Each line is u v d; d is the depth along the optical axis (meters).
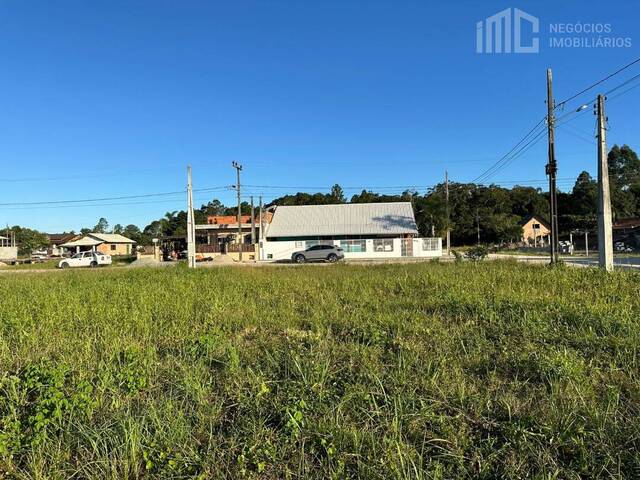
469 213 75.12
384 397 4.25
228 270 20.81
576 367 4.69
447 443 3.49
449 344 6.04
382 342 6.12
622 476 3.04
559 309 7.74
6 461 3.34
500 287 10.83
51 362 5.32
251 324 7.91
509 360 5.30
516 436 3.51
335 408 3.95
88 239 72.94
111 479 3.16
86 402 3.99
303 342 6.47
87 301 10.58
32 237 81.00
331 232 48.50
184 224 93.88
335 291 11.74
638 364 5.01
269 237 49.34
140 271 21.66
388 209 51.72
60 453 3.45
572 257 39.47
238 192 44.28
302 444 3.38
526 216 79.81
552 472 3.11
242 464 3.23
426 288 11.45
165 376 5.13
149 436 3.58
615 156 78.25
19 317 8.43
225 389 4.59
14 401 4.28
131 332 7.20
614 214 64.25
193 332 7.28
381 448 3.35
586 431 3.52
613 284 10.88
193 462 3.28
